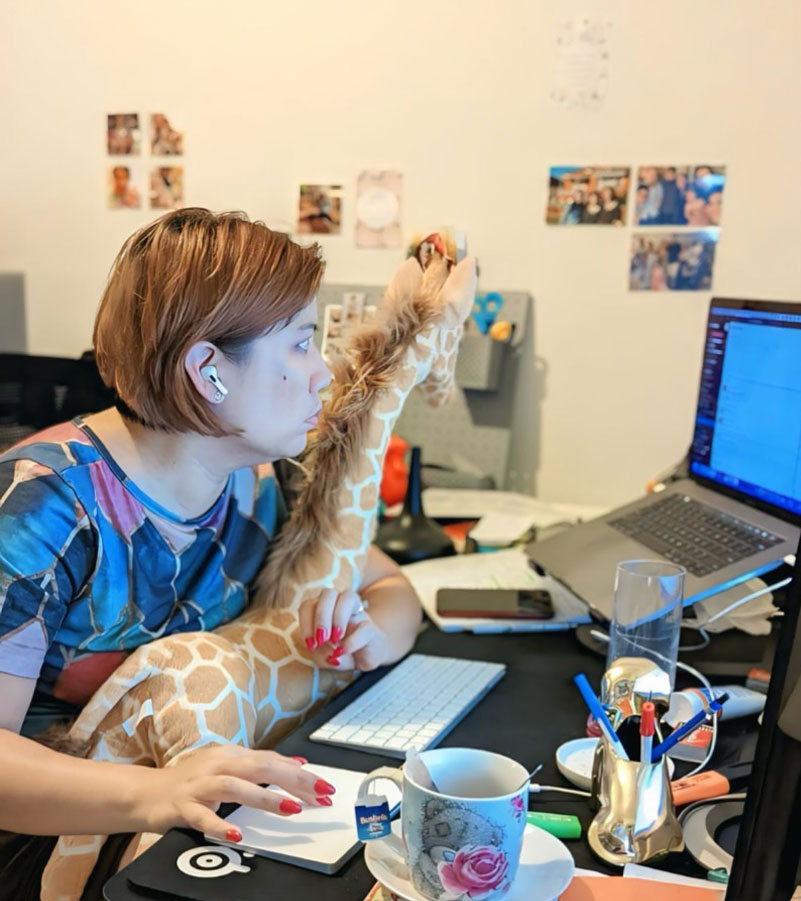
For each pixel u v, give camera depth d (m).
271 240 0.90
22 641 0.86
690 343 1.88
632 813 0.74
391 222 2.00
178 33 2.05
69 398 1.74
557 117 1.88
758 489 1.20
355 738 0.91
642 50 1.81
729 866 0.72
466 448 2.01
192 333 0.87
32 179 2.20
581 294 1.92
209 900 0.67
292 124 2.03
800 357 1.09
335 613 1.02
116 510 0.94
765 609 1.11
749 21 1.74
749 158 1.78
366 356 1.10
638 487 1.97
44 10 2.12
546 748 0.92
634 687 0.87
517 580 1.40
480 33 1.89
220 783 0.75
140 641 1.00
